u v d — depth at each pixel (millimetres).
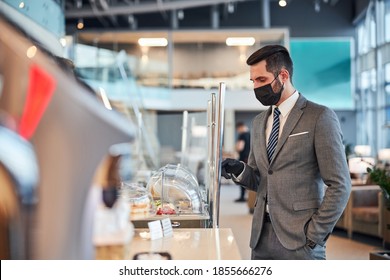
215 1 12461
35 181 606
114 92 9258
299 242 1668
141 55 12945
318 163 1687
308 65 15391
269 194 1753
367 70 13945
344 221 5789
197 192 2410
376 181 4289
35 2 2834
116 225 866
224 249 1479
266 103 1802
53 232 622
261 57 1762
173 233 1789
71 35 12047
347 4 15250
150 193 2271
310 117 1714
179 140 4727
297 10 15328
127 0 13359
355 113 15352
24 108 601
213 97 2135
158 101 12844
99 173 660
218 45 13414
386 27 12297
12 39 602
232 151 14156
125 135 686
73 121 627
